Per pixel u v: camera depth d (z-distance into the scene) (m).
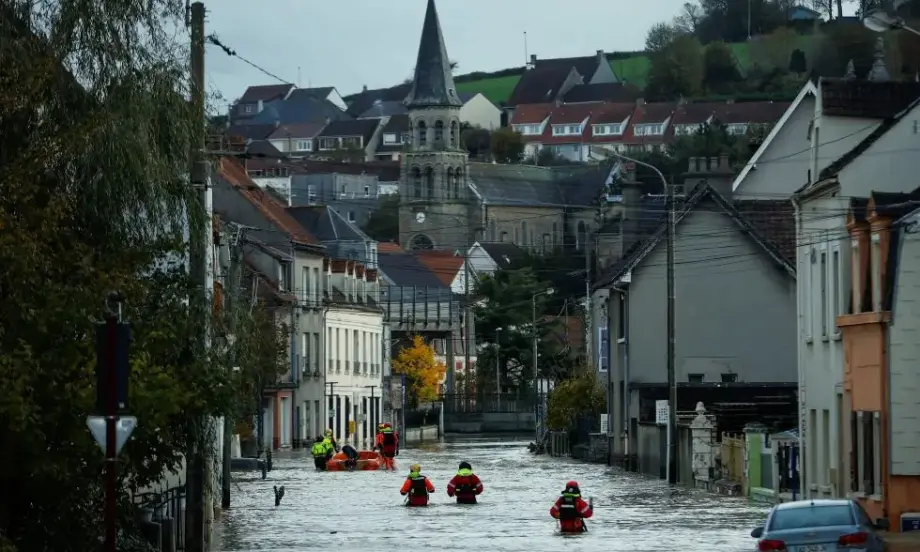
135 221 58.94
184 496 90.62
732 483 126.44
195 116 60.69
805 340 113.94
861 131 117.75
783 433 117.38
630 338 168.25
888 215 93.44
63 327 52.16
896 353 92.25
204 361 61.31
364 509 114.94
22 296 51.62
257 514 110.06
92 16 57.47
